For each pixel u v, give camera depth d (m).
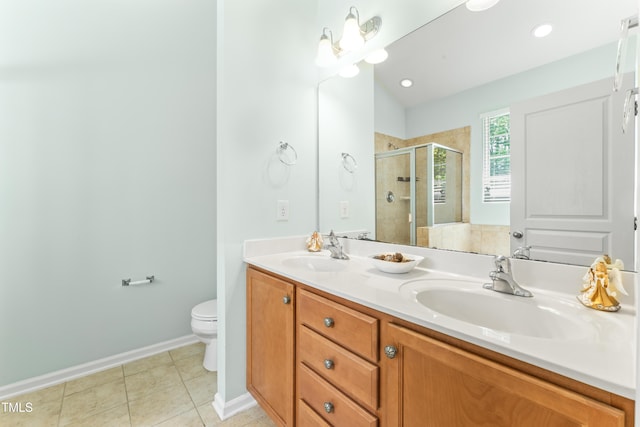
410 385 0.73
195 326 1.82
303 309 1.12
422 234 1.32
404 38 1.37
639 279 0.41
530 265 0.95
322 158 1.81
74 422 1.40
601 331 0.62
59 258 1.73
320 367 1.03
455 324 0.67
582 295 0.80
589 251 0.86
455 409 0.64
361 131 1.60
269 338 1.33
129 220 1.97
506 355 0.57
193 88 2.23
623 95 0.80
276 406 1.28
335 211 1.74
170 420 1.43
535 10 0.98
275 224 1.64
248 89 1.52
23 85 1.60
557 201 0.92
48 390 1.64
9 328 1.59
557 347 0.55
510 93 1.04
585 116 0.87
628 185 0.79
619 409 0.44
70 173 1.76
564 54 0.91
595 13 0.86
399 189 1.42
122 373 1.83
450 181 1.22
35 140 1.65
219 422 1.42
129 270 1.98
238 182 1.49
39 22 1.64
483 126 1.12
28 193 1.63
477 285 1.00
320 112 1.81
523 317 0.82
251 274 1.47
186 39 2.18
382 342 0.81
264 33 1.58
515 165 1.02
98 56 1.83
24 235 1.62
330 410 0.97
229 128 1.45
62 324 1.74
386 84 1.47
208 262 2.33
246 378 1.53
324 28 1.72
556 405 0.50
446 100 1.23
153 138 2.06
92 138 1.83
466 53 1.16
